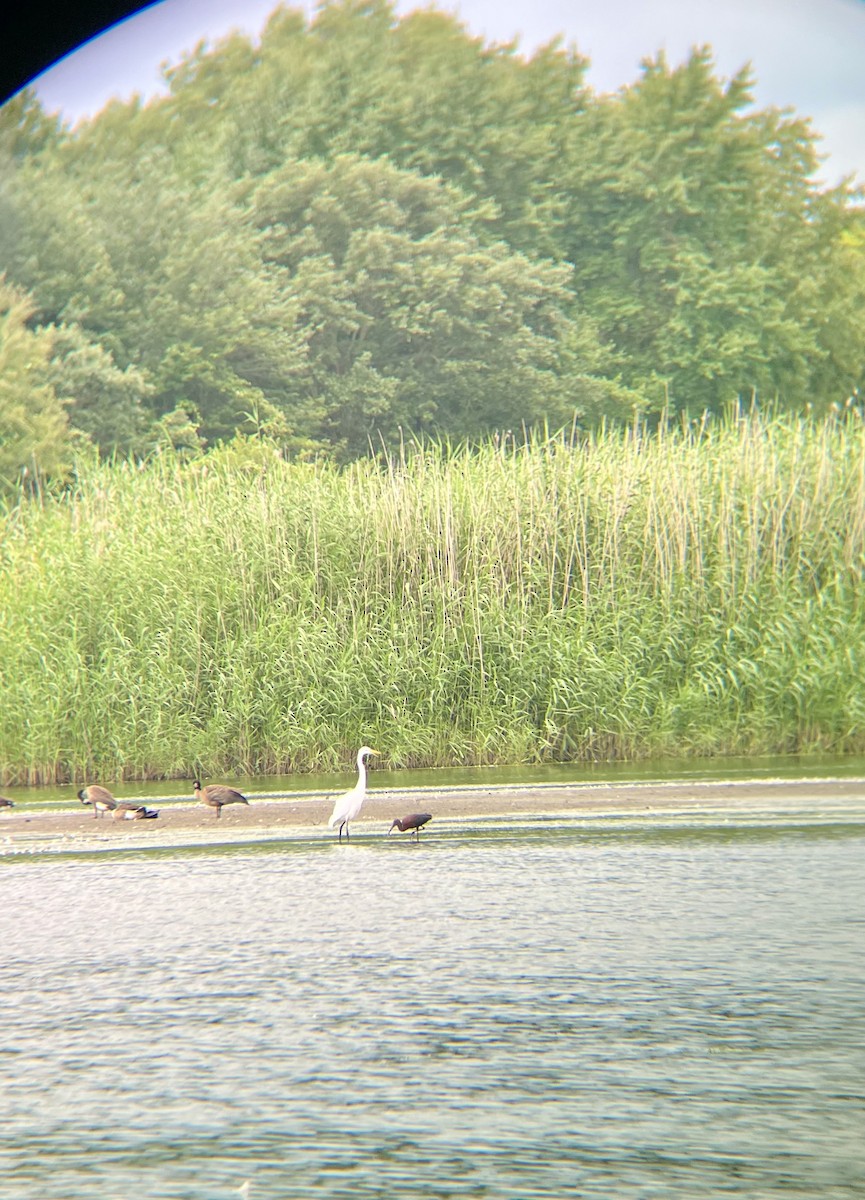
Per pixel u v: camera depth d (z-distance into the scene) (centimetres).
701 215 5566
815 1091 768
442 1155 698
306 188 5322
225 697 2022
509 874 1279
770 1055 817
